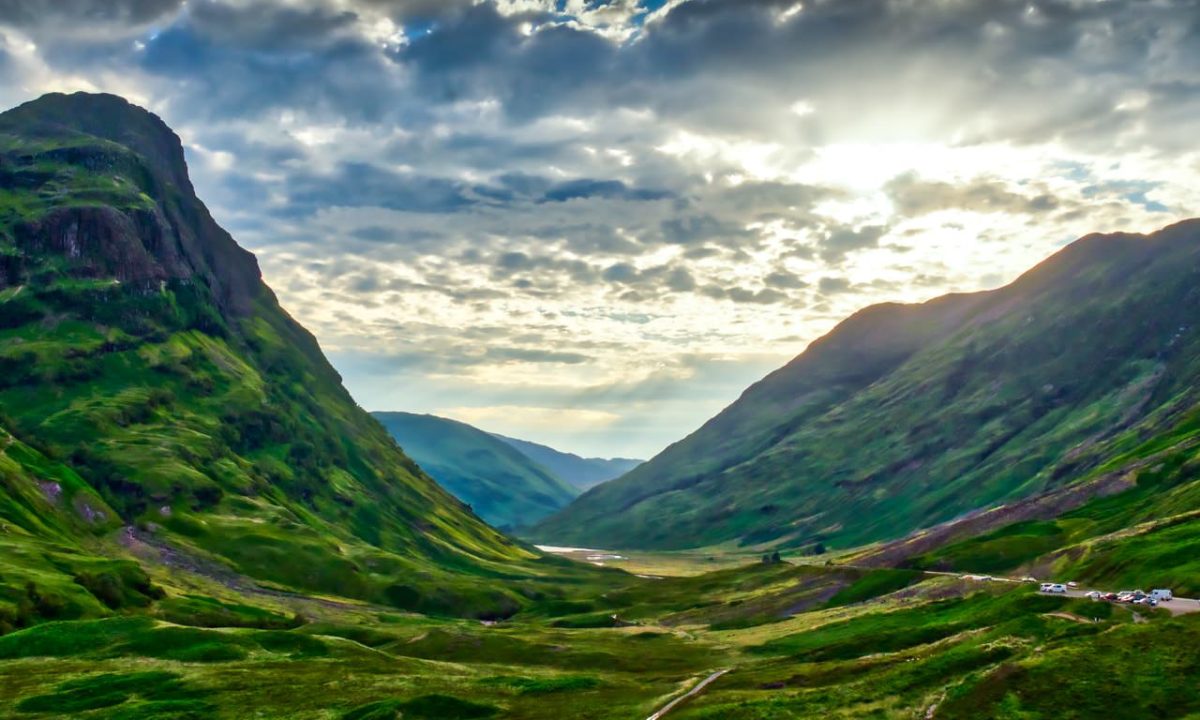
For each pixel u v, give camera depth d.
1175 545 139.25
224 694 113.31
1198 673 74.75
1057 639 90.31
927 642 120.31
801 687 98.50
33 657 132.88
